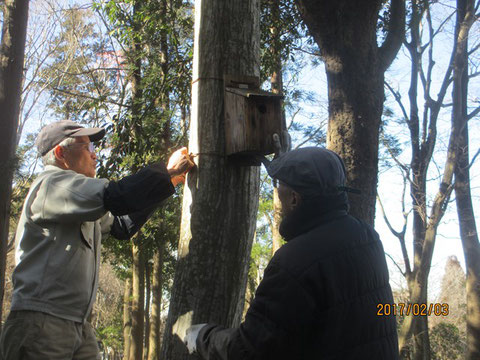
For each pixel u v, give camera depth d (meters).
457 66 9.83
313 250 1.62
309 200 1.74
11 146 6.02
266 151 2.59
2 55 6.07
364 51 6.42
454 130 9.58
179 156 2.72
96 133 2.49
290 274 1.59
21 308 2.16
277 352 1.56
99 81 15.90
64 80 16.53
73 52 16.53
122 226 2.71
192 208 2.68
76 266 2.25
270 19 8.98
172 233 10.18
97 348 2.46
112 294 29.77
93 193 2.19
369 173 6.23
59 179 2.27
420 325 9.34
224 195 2.64
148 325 19.52
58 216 2.20
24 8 6.23
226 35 2.77
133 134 8.20
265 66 9.09
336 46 6.43
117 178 8.47
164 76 8.81
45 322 2.14
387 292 1.77
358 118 6.29
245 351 1.58
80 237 2.29
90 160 2.50
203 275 2.58
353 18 6.36
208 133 2.69
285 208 1.81
